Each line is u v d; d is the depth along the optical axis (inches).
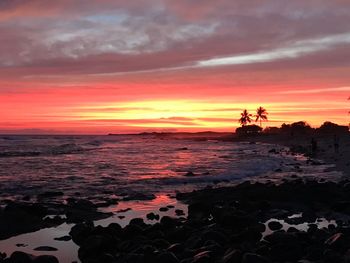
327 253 354.6
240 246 390.3
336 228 473.4
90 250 389.1
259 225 493.4
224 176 1052.5
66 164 1416.1
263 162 1531.7
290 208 633.0
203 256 335.3
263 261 328.5
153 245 398.9
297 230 464.8
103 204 647.8
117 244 404.8
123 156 1962.4
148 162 1550.2
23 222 502.0
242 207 618.8
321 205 650.8
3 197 724.7
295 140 4628.4
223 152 2546.8
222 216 502.0
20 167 1280.8
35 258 351.6
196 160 1675.7
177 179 981.8
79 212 578.2
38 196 733.9
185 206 659.4
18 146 2915.8
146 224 504.7
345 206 606.5
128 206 649.0
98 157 1847.9
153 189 841.5
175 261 337.7
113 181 951.6
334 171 1219.9
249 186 759.7
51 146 2992.1
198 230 449.1
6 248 418.9
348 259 338.6
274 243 393.4
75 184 898.7
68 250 414.6
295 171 1238.9
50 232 482.9
